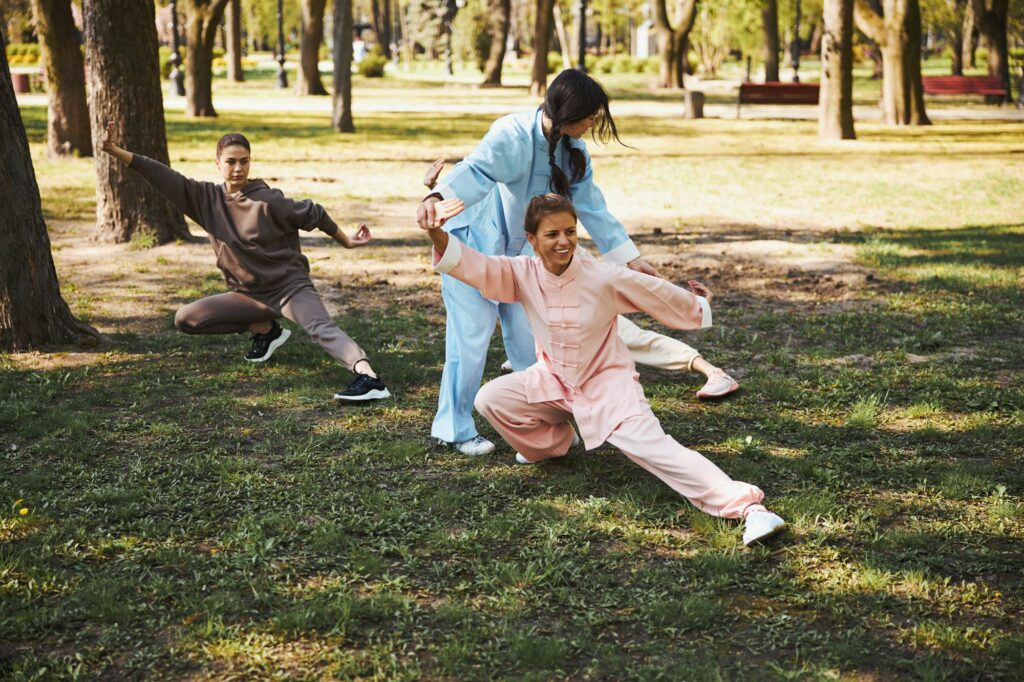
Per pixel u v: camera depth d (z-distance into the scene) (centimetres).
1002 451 500
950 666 313
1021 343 693
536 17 3747
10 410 538
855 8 2544
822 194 1429
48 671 309
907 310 783
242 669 311
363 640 329
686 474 414
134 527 407
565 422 469
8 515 414
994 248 1013
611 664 316
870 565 376
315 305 598
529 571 368
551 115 463
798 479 462
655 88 4191
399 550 387
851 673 312
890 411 559
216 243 602
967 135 2253
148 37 993
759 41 4894
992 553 387
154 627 334
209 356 656
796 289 863
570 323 432
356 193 1402
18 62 5591
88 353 656
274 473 468
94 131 1006
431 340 706
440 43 6159
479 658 318
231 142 589
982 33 3388
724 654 323
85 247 1015
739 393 591
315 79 3603
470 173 466
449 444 505
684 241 1088
